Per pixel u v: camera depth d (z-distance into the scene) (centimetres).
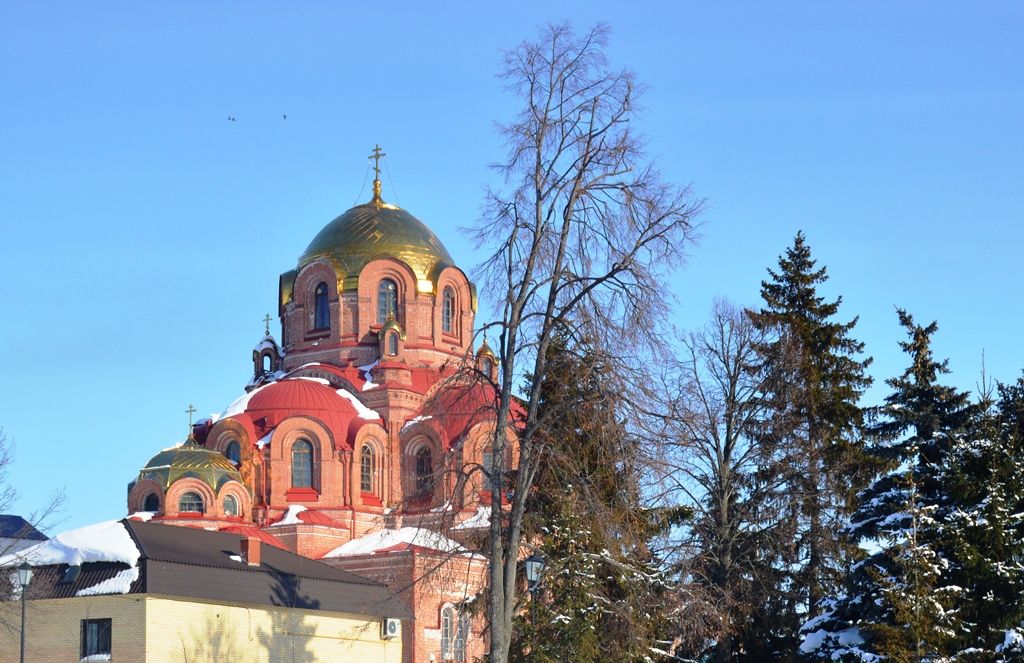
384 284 9912
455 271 10081
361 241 9975
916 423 5481
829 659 5097
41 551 6159
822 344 6475
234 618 6197
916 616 4666
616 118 4091
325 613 6662
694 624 5181
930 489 5253
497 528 4078
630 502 4247
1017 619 4775
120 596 5869
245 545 6562
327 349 9850
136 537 6169
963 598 4794
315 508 8981
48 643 5978
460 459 4194
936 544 4897
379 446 9300
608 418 4038
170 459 8700
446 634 8156
